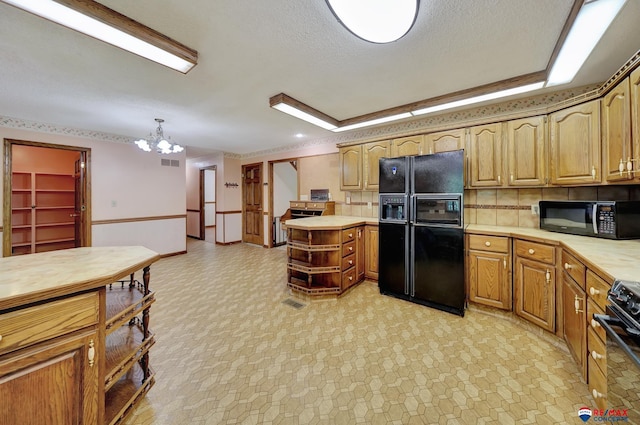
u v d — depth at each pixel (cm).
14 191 457
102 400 117
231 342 212
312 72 223
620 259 145
